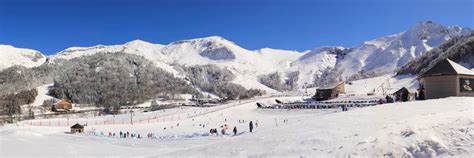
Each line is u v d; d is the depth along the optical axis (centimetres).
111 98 17588
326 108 8506
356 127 2108
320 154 1750
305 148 1872
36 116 12531
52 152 3056
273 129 2533
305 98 12438
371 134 1883
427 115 2080
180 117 9769
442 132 1658
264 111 9494
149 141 4256
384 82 17025
